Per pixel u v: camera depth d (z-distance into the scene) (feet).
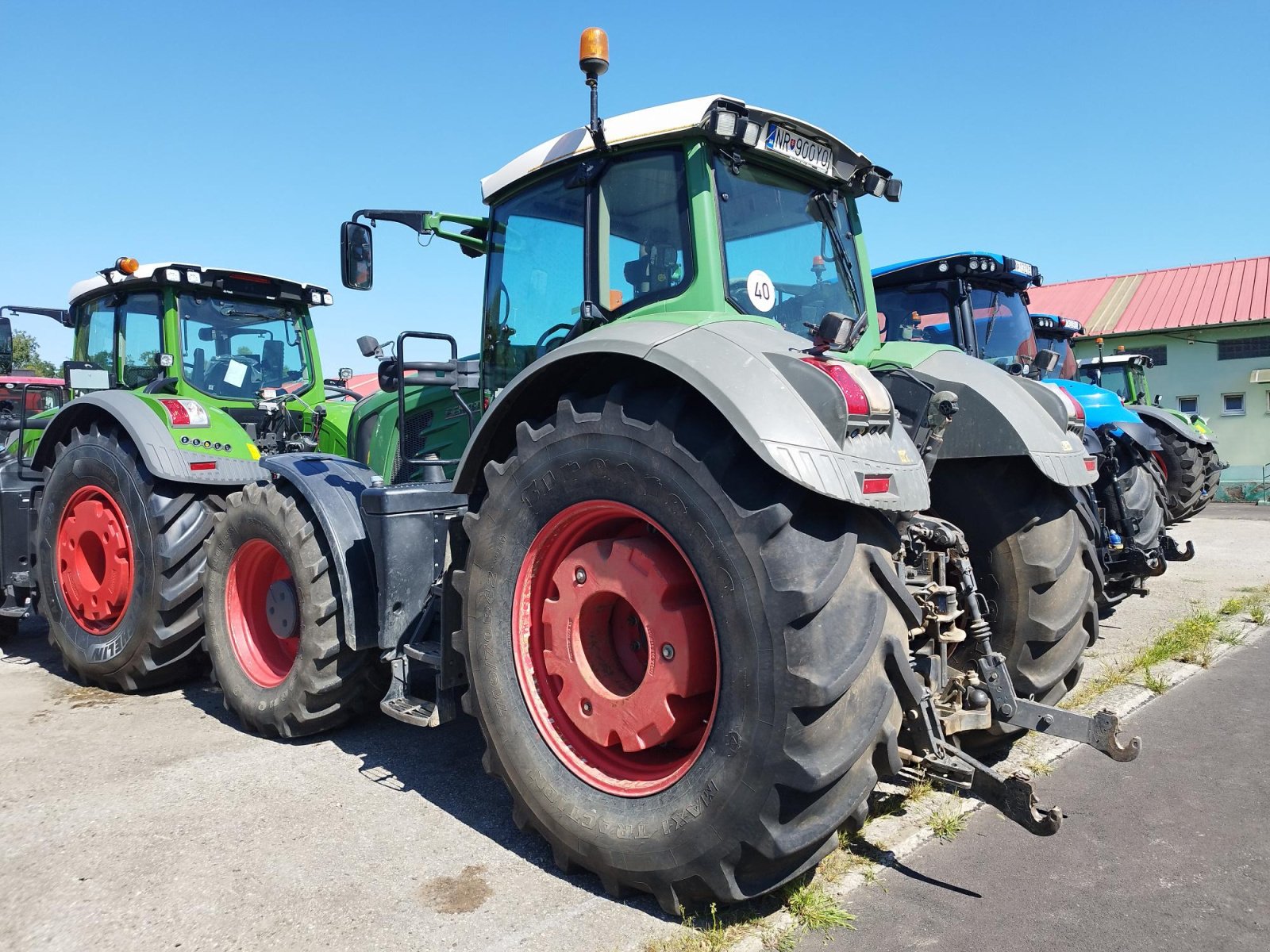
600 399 8.27
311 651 11.57
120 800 10.19
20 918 7.73
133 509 14.20
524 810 8.71
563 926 7.54
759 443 6.90
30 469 17.43
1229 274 82.43
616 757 8.37
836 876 8.33
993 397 10.64
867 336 11.90
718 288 9.14
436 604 10.96
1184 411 77.56
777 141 9.93
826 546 7.07
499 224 11.84
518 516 8.73
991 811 9.80
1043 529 10.62
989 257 23.17
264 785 10.68
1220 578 24.07
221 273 18.43
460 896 8.06
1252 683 14.43
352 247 13.14
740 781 6.97
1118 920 7.61
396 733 12.64
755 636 6.91
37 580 16.83
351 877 8.41
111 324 19.22
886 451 7.63
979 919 7.64
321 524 11.58
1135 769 10.94
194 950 7.24
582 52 9.45
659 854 7.46
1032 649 10.66
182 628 14.16
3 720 13.37
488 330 12.00
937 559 9.19
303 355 20.53
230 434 15.05
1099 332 80.33
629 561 7.96
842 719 6.89
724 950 7.12
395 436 14.90
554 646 8.59
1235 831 9.29
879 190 11.56
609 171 9.98
